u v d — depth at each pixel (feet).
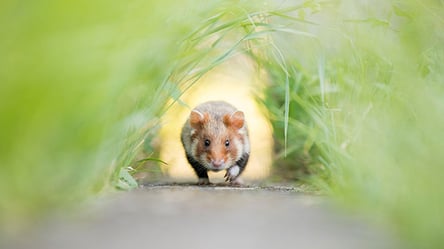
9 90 11.80
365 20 20.45
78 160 15.51
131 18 15.02
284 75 26.78
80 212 13.99
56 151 14.20
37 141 13.10
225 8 21.85
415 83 17.58
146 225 12.41
